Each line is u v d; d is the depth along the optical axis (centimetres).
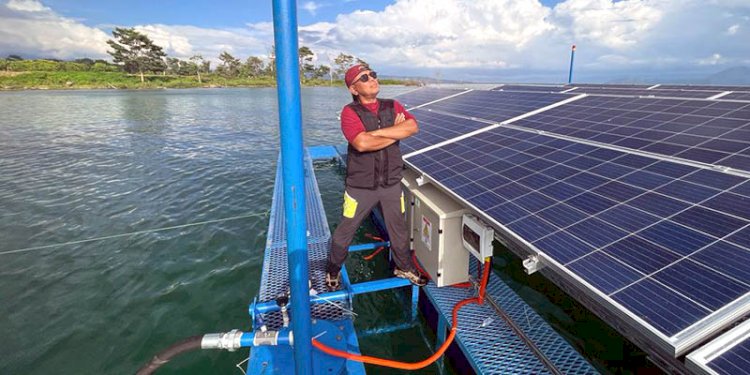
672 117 482
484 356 322
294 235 197
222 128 2236
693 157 345
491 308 384
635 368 371
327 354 322
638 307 203
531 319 363
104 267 627
